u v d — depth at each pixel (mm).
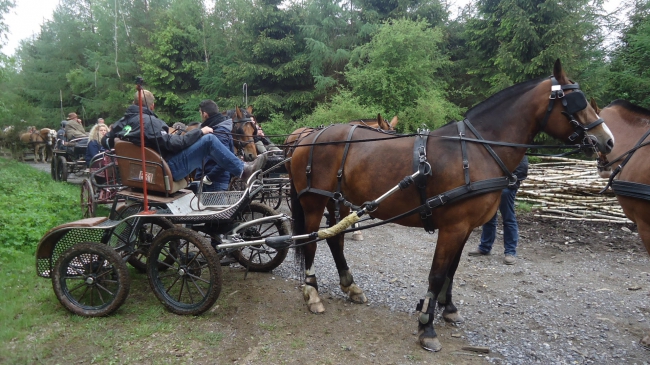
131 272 5215
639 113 3912
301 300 4484
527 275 5355
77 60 27406
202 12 21344
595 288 4926
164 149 4230
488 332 3852
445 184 3396
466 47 18625
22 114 17094
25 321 3766
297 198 4492
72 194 9125
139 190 4387
